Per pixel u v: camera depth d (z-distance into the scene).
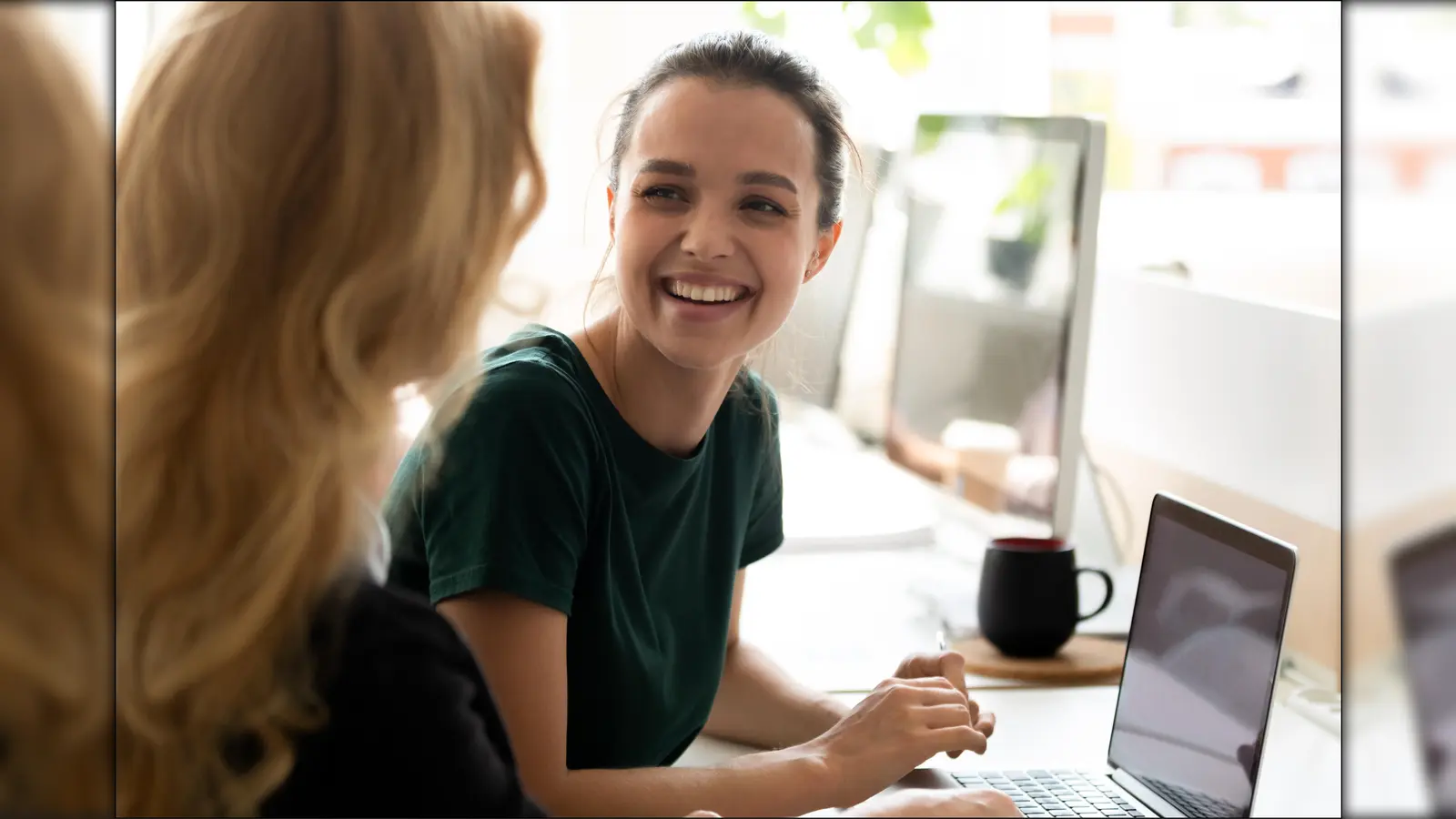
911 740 1.14
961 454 1.97
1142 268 2.16
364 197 0.68
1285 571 1.07
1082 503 2.07
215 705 0.69
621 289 1.16
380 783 0.74
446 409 1.04
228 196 0.68
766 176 1.13
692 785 1.07
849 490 2.22
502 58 0.73
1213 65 2.59
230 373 0.68
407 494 1.09
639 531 1.17
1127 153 2.68
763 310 1.15
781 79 1.17
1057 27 2.79
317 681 0.72
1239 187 2.55
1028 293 1.81
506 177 0.73
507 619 1.04
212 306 0.67
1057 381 1.73
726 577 1.29
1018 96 2.83
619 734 1.19
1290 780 1.23
